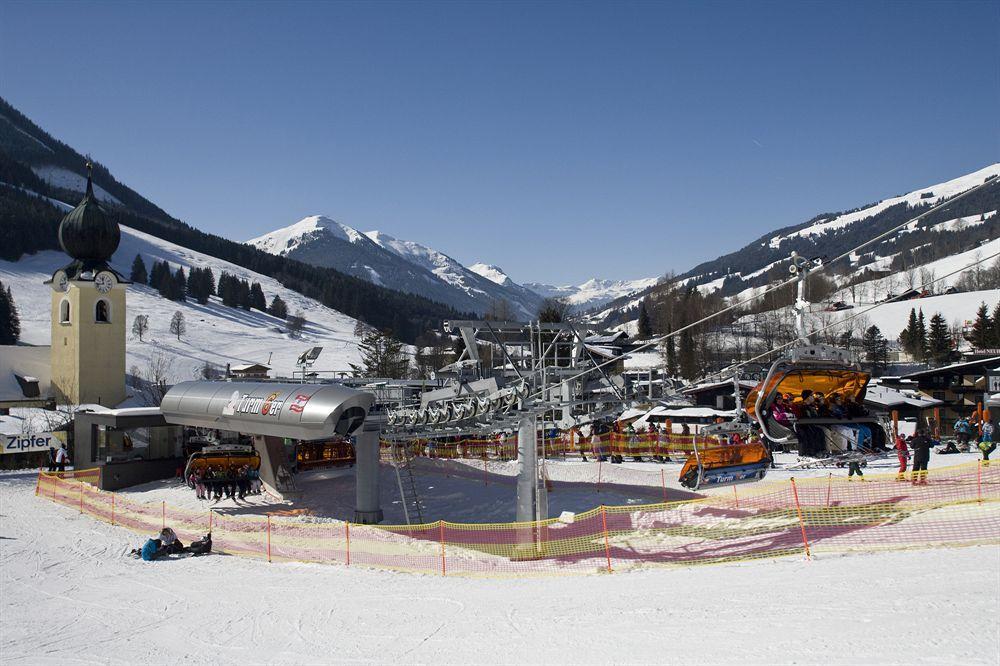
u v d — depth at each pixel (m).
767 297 158.25
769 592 13.62
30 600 17.44
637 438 39.81
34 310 153.25
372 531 25.45
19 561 21.59
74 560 21.78
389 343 93.19
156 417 37.53
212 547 23.66
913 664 8.91
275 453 32.59
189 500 31.14
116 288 70.50
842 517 21.27
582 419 24.94
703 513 24.95
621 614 13.18
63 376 69.69
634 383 25.30
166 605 16.75
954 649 9.27
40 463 43.06
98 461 38.09
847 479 25.67
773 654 9.88
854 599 12.31
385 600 16.45
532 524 22.94
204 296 194.50
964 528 17.78
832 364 17.52
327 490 33.56
